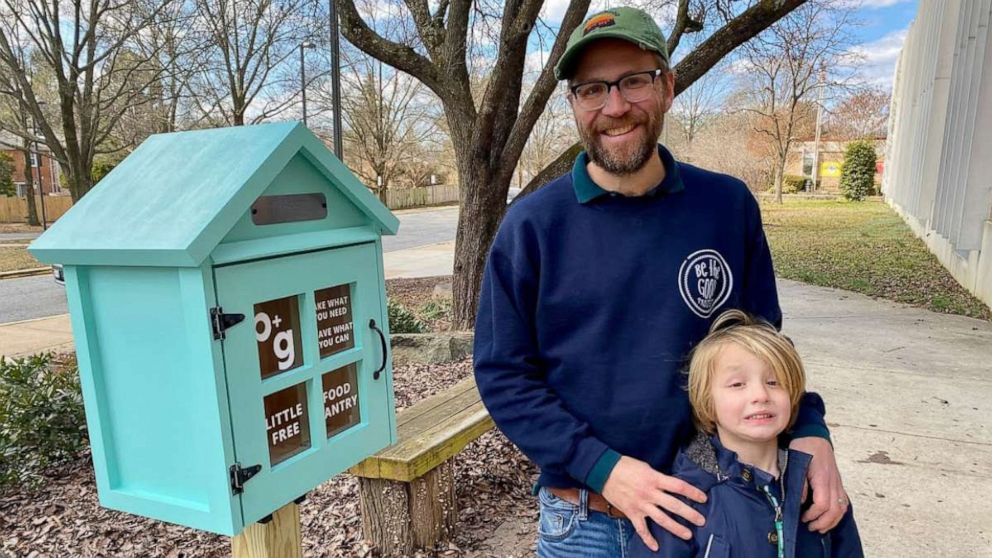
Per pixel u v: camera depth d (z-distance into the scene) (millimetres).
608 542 1365
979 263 7613
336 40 8930
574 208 1348
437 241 19156
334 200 1646
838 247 12867
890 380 4586
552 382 1365
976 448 3436
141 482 1472
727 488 1264
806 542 1295
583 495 1367
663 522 1230
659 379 1290
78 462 3438
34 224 28578
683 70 4734
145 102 15102
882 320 6598
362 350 1732
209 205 1302
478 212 5551
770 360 1262
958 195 8008
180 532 2795
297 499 1609
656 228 1318
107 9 13312
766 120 26359
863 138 33312
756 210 1470
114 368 1440
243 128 1533
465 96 5398
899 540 2590
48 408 3342
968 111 7766
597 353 1310
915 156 14570
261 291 1410
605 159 1292
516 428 1334
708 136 27984
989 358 5102
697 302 1317
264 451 1434
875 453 3398
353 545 2598
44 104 15438
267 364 1456
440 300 8750
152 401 1404
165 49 14305
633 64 1286
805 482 1311
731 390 1268
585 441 1279
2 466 3178
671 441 1321
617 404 1306
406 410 2971
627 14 1290
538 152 35312
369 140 31797
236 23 14953
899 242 13375
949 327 6230
